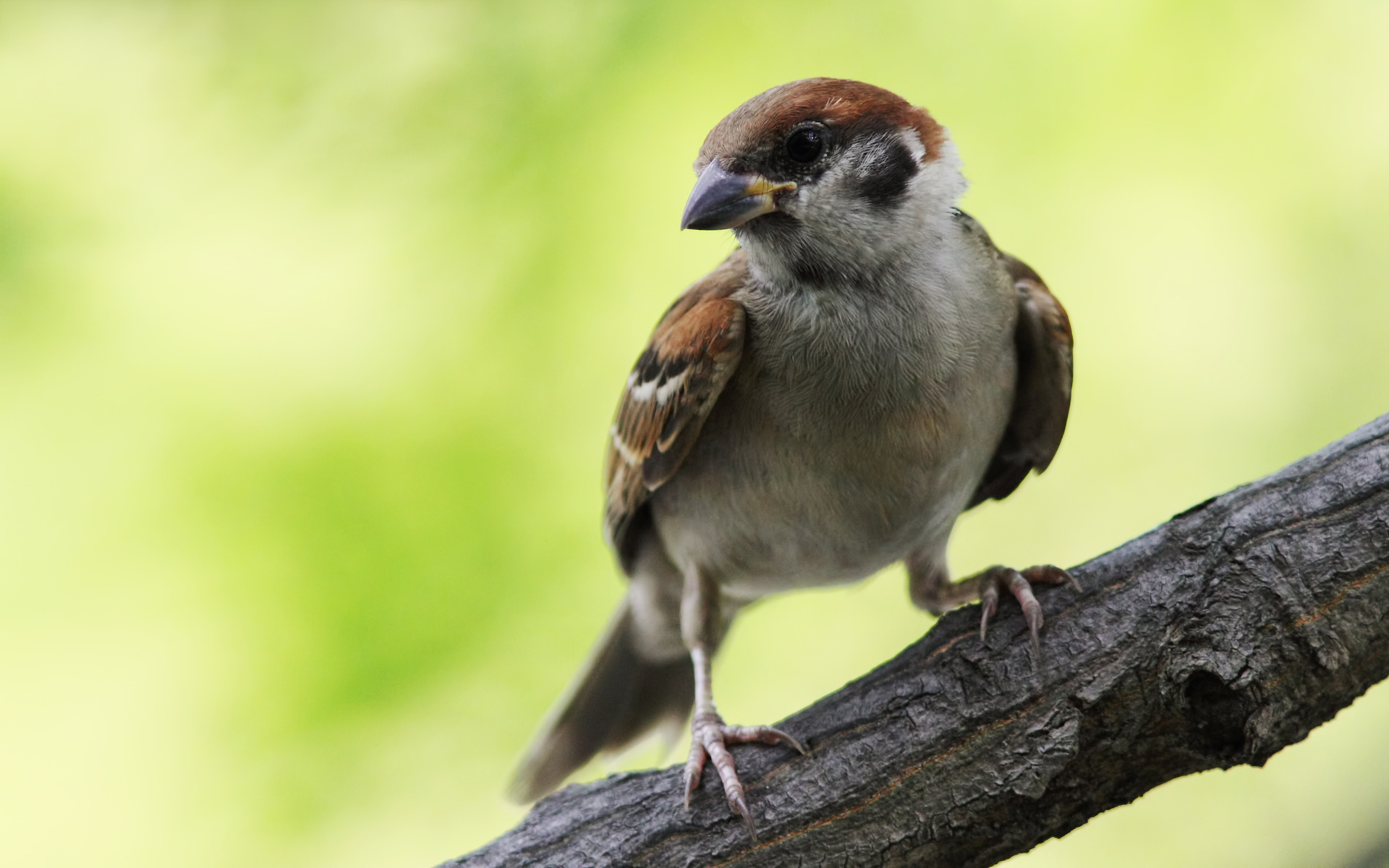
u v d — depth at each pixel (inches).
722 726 281.4
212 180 429.1
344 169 429.1
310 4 435.2
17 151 426.0
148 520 406.6
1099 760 254.8
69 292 419.8
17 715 401.4
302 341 422.9
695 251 426.0
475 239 426.9
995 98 462.6
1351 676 245.1
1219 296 470.3
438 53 434.9
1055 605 265.7
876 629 464.4
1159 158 465.4
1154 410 474.3
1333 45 462.9
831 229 286.2
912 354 290.5
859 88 293.4
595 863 266.8
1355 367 462.3
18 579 402.3
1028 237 469.4
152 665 401.1
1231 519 259.0
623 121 433.1
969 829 259.0
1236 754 248.1
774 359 296.0
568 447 414.0
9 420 411.8
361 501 403.9
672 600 366.3
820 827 262.2
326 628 392.5
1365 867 386.3
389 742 392.2
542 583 405.4
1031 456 339.9
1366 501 251.3
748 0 446.3
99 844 393.4
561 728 392.5
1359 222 462.0
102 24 435.2
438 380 418.3
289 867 384.2
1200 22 463.5
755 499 309.4
